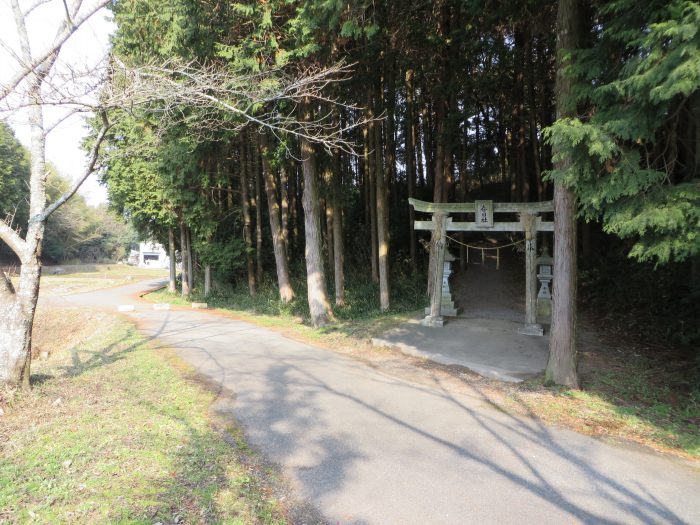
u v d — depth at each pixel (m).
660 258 4.47
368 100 12.74
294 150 14.09
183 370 8.27
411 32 11.34
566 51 5.82
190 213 17.52
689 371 7.13
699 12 3.47
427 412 6.00
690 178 5.06
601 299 11.50
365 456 4.68
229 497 3.77
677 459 4.56
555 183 6.12
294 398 6.64
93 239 56.44
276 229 16.83
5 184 28.56
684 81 3.62
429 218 18.39
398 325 11.48
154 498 3.61
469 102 13.12
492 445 4.92
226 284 22.66
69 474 3.93
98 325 15.24
